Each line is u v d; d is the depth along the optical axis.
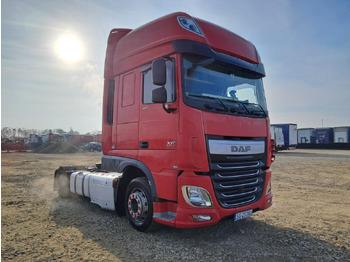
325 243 4.29
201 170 3.89
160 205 4.22
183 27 4.28
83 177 6.30
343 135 40.19
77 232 4.72
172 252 3.90
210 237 4.50
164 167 4.22
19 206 6.52
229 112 4.35
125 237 4.48
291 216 5.76
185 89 4.07
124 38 5.62
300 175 11.92
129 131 5.07
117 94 5.51
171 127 4.16
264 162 4.80
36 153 34.66
